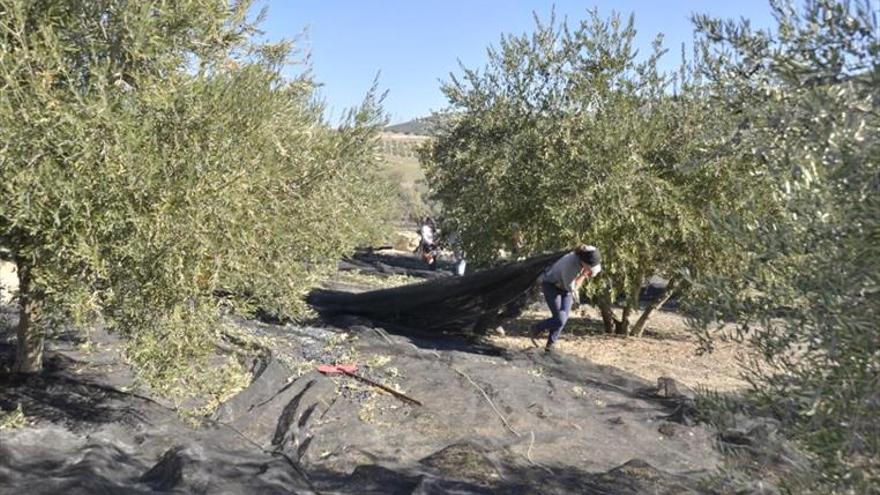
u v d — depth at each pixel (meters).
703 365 10.26
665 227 10.80
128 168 4.50
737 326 3.77
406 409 6.99
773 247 3.03
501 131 11.80
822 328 2.85
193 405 6.43
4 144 4.28
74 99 4.57
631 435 6.95
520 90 11.64
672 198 10.61
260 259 5.98
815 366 2.97
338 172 6.95
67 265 4.71
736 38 3.28
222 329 6.16
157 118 4.84
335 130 7.03
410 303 11.02
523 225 11.72
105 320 4.93
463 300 10.86
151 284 4.77
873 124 2.67
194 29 5.02
